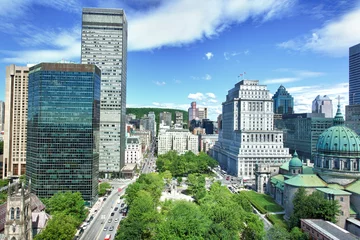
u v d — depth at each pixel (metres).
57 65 171.25
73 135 172.38
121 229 110.50
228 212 117.31
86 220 147.88
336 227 112.38
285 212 156.00
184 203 127.75
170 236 96.44
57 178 171.12
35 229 110.69
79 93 172.88
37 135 170.12
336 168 159.62
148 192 159.62
